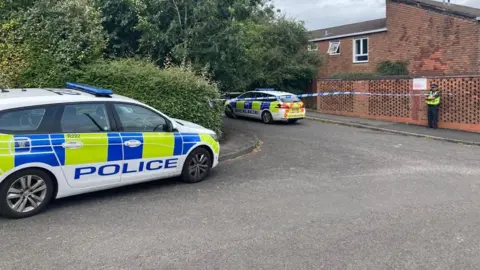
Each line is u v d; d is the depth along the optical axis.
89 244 4.41
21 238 4.57
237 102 18.67
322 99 20.62
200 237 4.61
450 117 14.80
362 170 8.17
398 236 4.64
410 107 16.34
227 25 12.77
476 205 5.82
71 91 6.32
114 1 12.02
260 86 22.23
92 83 9.46
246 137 11.91
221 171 8.02
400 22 21.78
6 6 10.41
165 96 9.87
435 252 4.21
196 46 12.52
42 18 9.98
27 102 5.35
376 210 5.59
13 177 5.10
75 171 5.60
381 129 15.03
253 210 5.57
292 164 8.73
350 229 4.86
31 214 5.28
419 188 6.77
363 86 18.36
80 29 9.99
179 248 4.31
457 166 8.65
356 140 12.49
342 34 25.20
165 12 12.57
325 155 9.84
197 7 12.20
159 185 6.91
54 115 5.50
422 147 11.32
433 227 4.93
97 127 5.86
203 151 7.20
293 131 14.62
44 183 5.36
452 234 4.70
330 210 5.58
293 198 6.15
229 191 6.55
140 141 6.23
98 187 5.88
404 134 14.06
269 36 22.67
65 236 4.64
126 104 6.26
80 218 5.23
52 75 9.40
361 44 24.45
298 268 3.85
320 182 7.16
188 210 5.57
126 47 12.84
